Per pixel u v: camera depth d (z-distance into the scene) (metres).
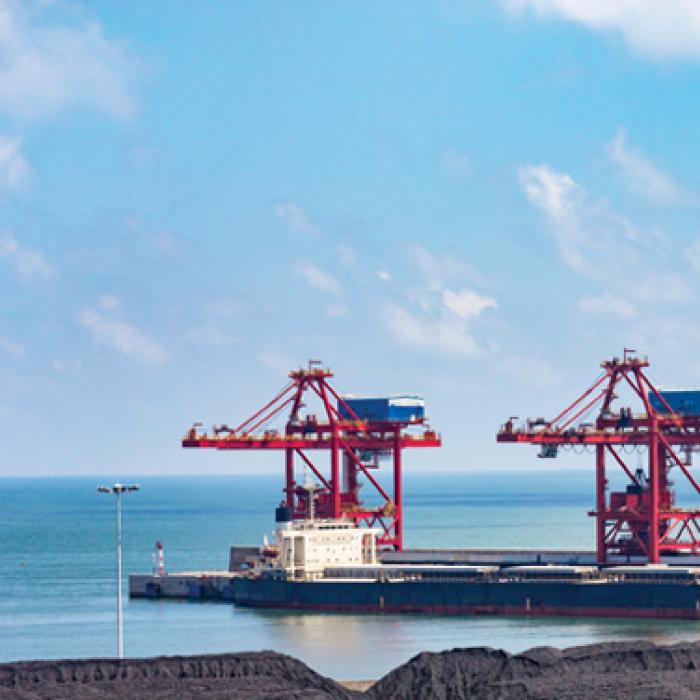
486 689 176.50
